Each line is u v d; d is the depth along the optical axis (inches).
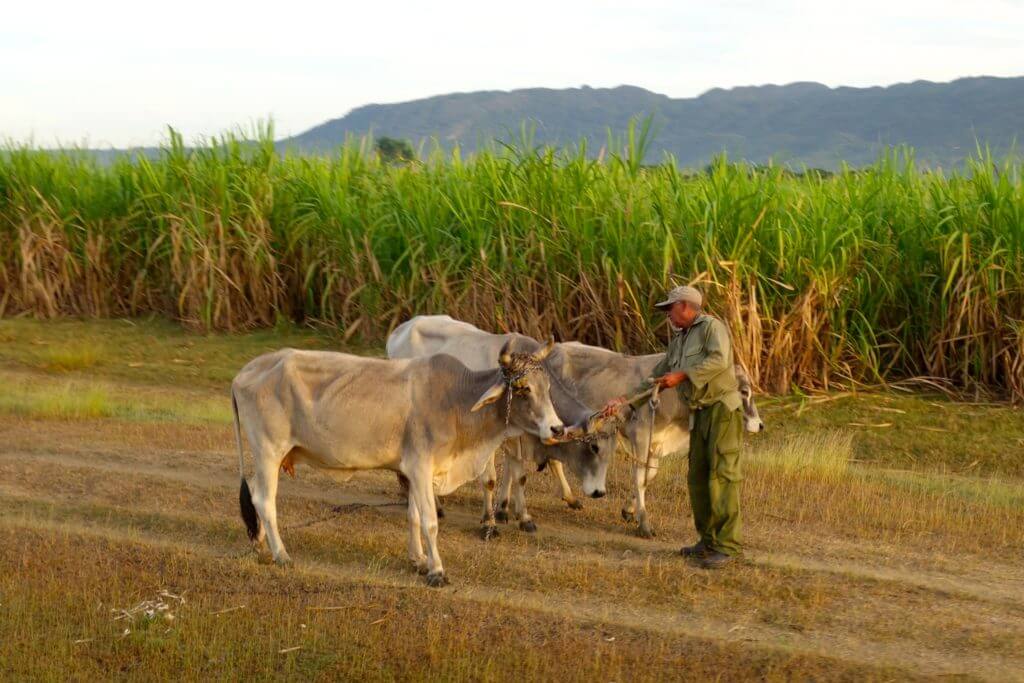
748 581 272.1
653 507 347.6
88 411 446.0
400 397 271.9
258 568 272.4
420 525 278.8
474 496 358.9
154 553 280.1
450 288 545.3
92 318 658.8
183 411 462.0
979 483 389.4
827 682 214.7
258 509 276.2
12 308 677.3
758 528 322.3
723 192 498.0
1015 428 442.6
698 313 292.5
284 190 630.5
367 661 222.1
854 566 290.7
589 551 301.1
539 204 523.5
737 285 461.7
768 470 382.0
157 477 353.4
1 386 494.9
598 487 309.1
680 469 388.8
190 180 638.5
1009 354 476.7
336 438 270.8
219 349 579.8
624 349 498.3
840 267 479.5
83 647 225.8
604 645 229.9
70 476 350.9
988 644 235.5
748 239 470.9
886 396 478.3
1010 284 478.3
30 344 594.9
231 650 225.8
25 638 228.5
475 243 534.0
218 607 247.4
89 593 251.6
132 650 225.5
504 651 226.8
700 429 288.4
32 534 290.4
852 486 368.2
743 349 465.4
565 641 231.8
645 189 520.4
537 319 513.3
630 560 292.8
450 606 249.4
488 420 271.1
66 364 547.2
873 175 533.3
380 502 343.0
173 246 625.3
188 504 329.4
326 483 360.8
